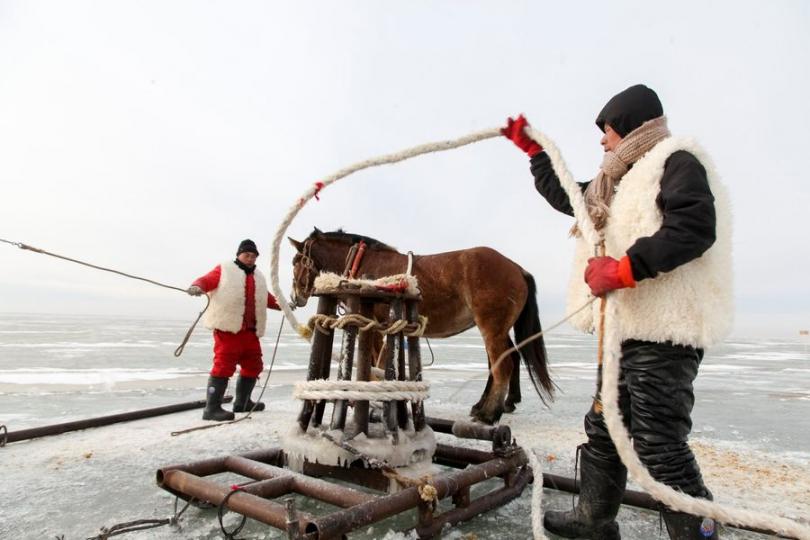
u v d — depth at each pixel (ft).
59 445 12.07
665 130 5.98
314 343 8.54
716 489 9.74
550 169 7.11
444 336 17.75
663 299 5.27
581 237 6.79
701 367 47.52
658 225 5.35
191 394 20.90
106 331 87.40
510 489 8.36
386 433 7.94
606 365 5.02
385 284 8.28
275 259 9.59
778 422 17.69
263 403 17.52
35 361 33.96
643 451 5.39
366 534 7.11
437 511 7.86
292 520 5.35
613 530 6.70
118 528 6.79
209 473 7.92
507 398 18.28
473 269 16.14
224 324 15.55
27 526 7.36
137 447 11.87
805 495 9.44
